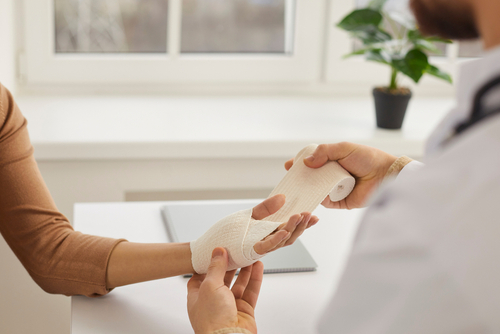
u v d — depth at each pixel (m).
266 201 0.65
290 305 0.67
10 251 1.26
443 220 0.27
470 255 0.25
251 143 1.31
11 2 1.46
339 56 1.75
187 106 1.59
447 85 1.86
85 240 0.74
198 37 1.69
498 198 0.25
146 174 1.33
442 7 0.35
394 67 1.34
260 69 1.72
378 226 0.29
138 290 0.71
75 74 1.60
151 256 0.70
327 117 1.55
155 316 0.65
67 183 1.30
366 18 1.40
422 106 1.73
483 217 0.26
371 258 0.29
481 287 0.25
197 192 1.44
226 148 1.30
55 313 1.32
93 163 1.29
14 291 1.29
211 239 0.65
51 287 0.73
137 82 1.65
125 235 0.85
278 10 1.71
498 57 0.28
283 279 0.74
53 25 1.58
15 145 0.77
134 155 1.27
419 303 0.26
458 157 0.28
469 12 0.34
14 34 1.51
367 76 1.79
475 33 0.36
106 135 1.28
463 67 0.31
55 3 1.56
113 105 1.55
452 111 0.32
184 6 1.64
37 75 1.57
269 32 1.73
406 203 0.29
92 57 1.61
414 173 0.31
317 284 0.73
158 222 0.92
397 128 1.46
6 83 1.39
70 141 1.23
